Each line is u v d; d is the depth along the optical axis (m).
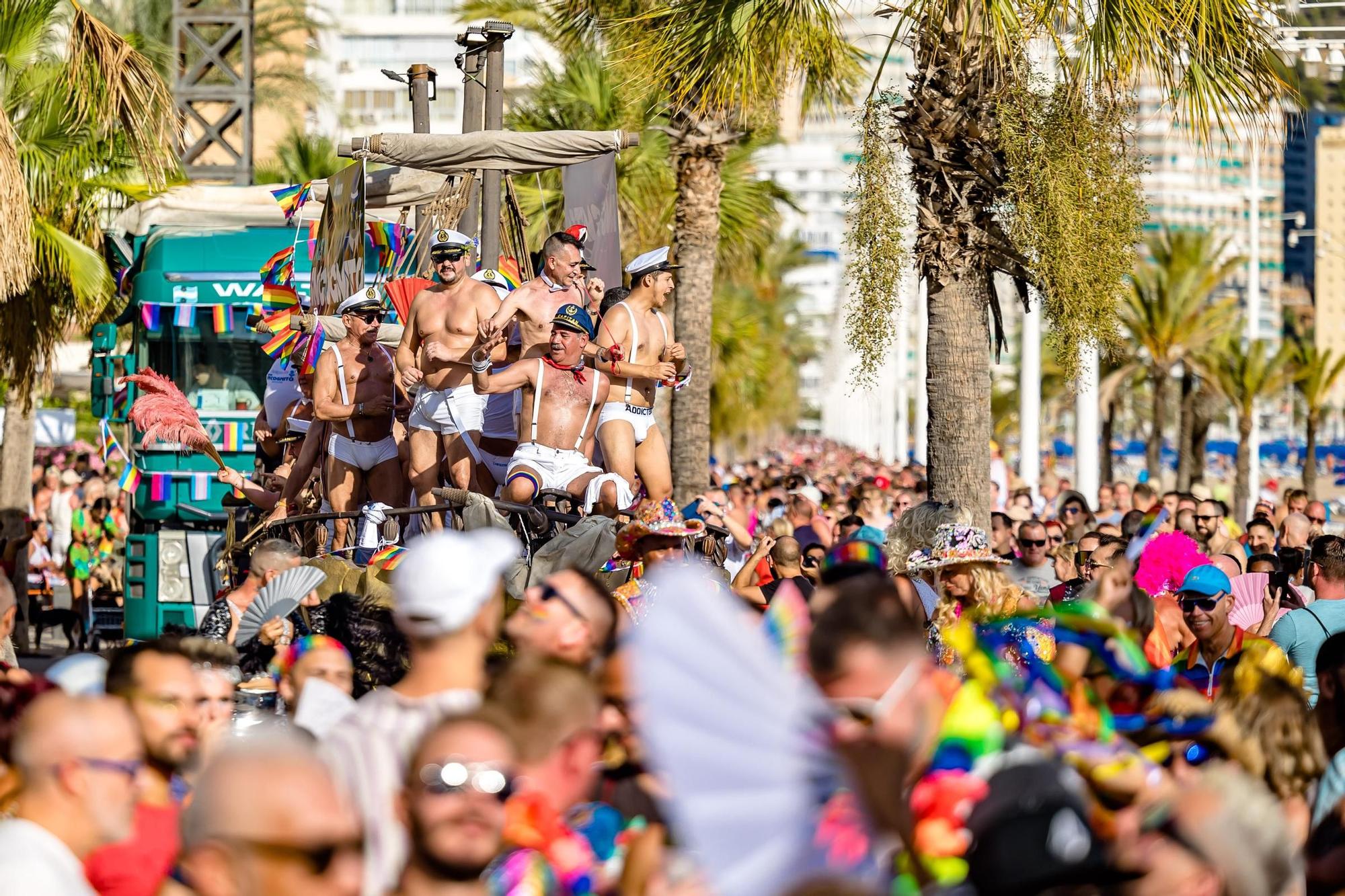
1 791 8.63
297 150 56.03
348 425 21.34
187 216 33.44
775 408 160.88
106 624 42.22
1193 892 7.02
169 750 9.20
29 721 7.86
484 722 7.13
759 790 5.96
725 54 21.80
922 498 42.22
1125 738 9.44
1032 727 8.02
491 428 20.08
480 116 24.67
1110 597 11.72
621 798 7.98
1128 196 19.70
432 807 6.87
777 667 6.11
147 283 31.11
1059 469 161.12
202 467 30.98
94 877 7.92
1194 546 15.49
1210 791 7.32
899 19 20.64
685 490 37.56
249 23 47.44
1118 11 19.11
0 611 12.20
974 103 21.16
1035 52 20.67
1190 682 14.29
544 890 7.19
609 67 24.59
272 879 6.55
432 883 6.95
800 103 27.77
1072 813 6.82
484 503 17.25
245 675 13.71
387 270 26.69
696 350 37.53
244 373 31.19
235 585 21.36
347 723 8.15
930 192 21.52
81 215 36.16
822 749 6.36
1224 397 103.25
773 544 17.94
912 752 6.96
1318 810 9.52
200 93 47.47
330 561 17.45
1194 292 91.81
